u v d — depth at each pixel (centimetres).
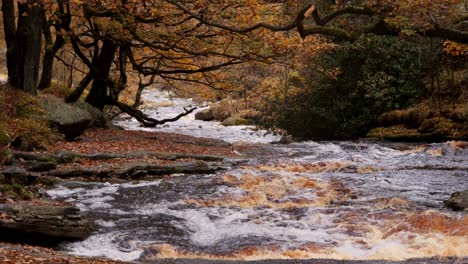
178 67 2520
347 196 1366
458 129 2181
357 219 1146
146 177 1597
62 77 3831
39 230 1031
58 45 2600
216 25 1559
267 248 1002
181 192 1410
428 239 991
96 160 1723
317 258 930
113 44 2545
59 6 2186
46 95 2264
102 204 1292
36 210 1073
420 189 1425
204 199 1338
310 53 1992
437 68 2514
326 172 1691
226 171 1697
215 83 2572
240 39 2128
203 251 1005
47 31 2602
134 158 1788
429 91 2508
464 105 2286
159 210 1250
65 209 1100
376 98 2522
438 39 2512
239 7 1886
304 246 1005
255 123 3159
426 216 1092
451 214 1148
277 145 2364
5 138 1653
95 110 2630
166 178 1586
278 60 2217
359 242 1016
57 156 1633
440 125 2225
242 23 1948
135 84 4359
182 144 2284
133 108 2853
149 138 2392
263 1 1942
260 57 2152
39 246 1023
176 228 1138
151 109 4431
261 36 1955
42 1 1891
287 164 1800
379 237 1041
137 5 1919
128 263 891
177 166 1662
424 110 2358
